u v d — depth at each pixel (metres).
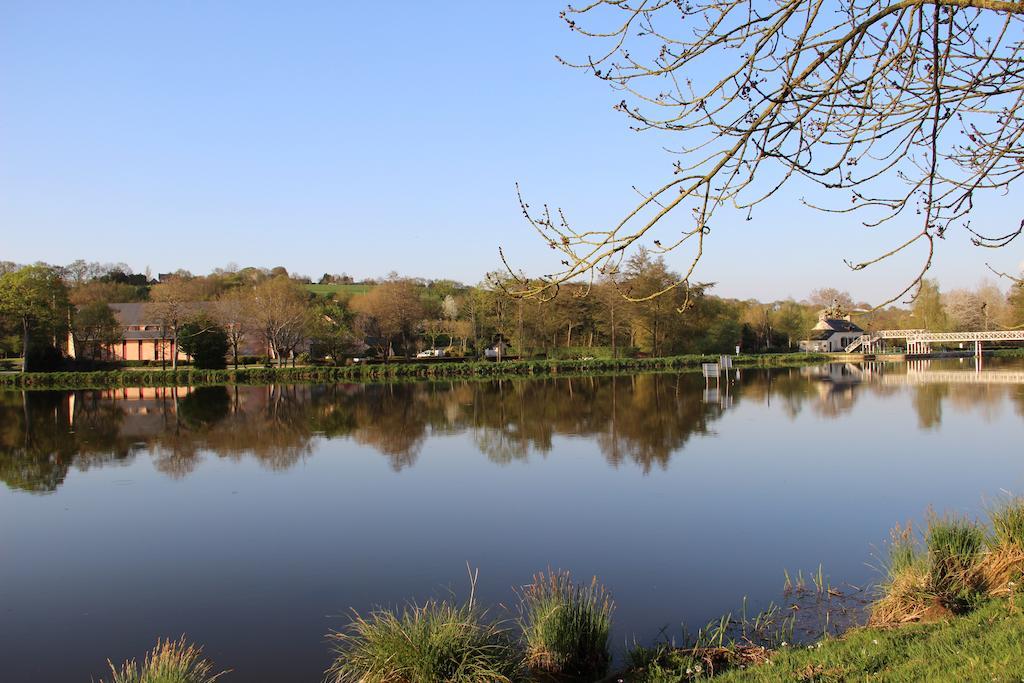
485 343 71.00
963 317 82.50
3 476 17.67
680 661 6.76
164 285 57.75
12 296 50.25
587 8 4.47
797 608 8.25
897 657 5.99
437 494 15.06
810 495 13.90
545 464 17.95
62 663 7.80
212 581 10.25
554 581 8.11
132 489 16.16
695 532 11.63
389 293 65.56
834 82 4.01
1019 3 3.65
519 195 4.36
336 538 12.12
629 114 4.32
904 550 8.32
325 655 7.78
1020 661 5.14
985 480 14.80
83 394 40.94
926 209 4.27
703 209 4.11
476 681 6.14
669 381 45.31
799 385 40.44
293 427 25.64
